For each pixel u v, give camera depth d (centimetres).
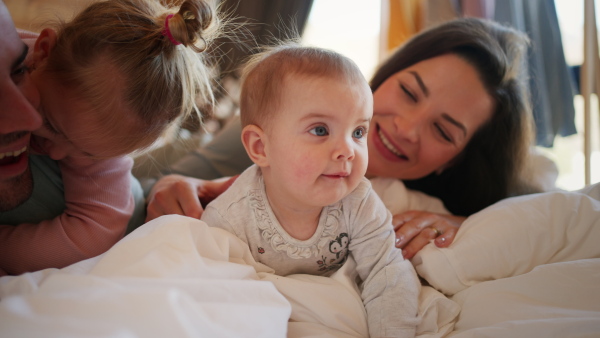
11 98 66
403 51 129
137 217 110
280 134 75
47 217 92
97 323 48
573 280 79
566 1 204
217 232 80
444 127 121
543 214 95
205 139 169
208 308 60
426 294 88
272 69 78
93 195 91
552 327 68
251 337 60
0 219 88
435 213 112
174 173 147
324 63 75
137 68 78
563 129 191
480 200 134
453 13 189
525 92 133
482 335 72
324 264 88
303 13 182
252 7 177
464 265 92
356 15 247
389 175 127
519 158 132
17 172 78
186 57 86
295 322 77
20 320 47
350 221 85
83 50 77
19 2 160
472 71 121
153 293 53
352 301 80
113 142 82
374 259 84
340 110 72
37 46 81
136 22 80
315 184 74
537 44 181
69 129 79
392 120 122
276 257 85
